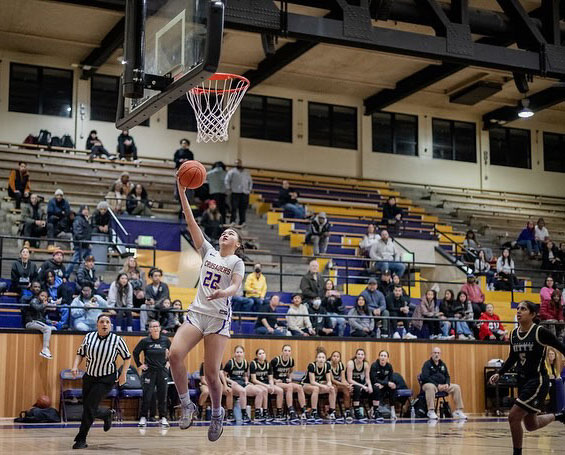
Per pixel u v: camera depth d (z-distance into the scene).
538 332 6.80
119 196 19.62
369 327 15.84
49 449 7.82
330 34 13.39
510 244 23.97
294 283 19.58
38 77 22.30
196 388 13.88
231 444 8.69
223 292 6.14
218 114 10.55
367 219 22.94
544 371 6.86
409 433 10.77
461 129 27.41
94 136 21.83
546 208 27.59
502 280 21.00
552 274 22.33
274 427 12.20
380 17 14.23
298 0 13.55
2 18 20.03
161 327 14.23
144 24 8.80
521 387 6.91
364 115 26.02
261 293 16.53
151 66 9.04
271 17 12.98
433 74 22.86
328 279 17.91
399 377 15.23
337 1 13.59
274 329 15.18
